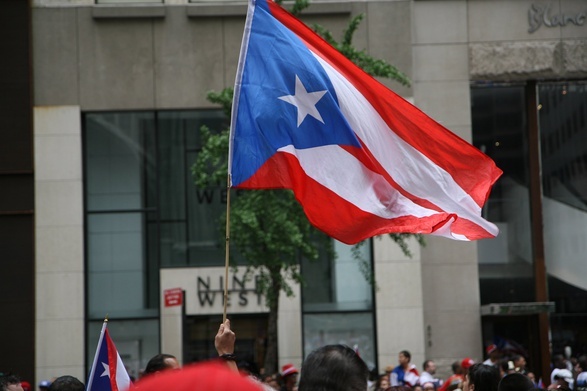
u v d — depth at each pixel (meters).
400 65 29.38
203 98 29.34
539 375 29.34
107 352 10.65
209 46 29.42
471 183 10.50
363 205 10.43
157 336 28.89
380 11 29.42
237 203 23.36
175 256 29.12
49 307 28.64
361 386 4.79
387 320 28.75
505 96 30.19
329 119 10.48
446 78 29.72
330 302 28.98
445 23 29.80
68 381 9.73
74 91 29.22
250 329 28.77
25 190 28.92
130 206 29.31
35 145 29.02
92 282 29.11
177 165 29.44
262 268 24.50
